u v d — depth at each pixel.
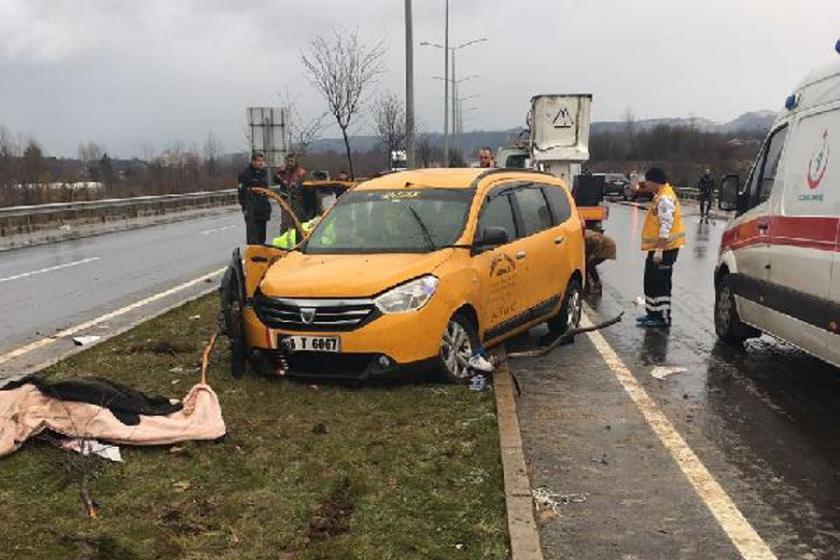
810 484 4.86
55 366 7.05
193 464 4.80
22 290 12.59
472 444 5.22
